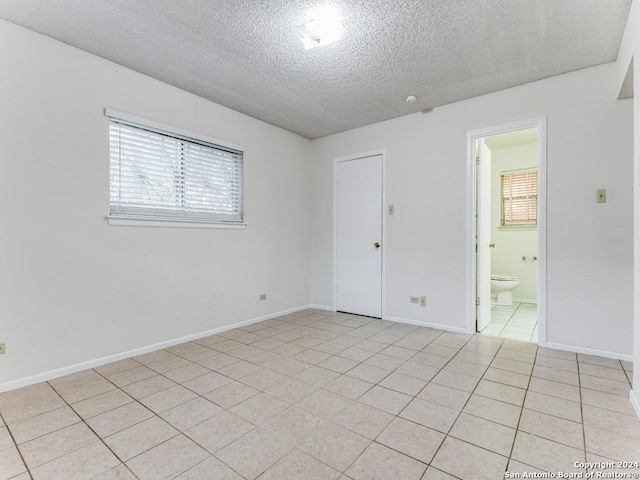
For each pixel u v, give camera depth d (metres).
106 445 1.56
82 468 1.41
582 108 2.67
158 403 1.95
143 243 2.79
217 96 3.19
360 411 1.85
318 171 4.50
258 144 3.81
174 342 2.99
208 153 3.30
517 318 3.95
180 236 3.05
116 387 2.16
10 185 2.12
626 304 2.53
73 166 2.39
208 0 1.91
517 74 2.76
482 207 3.42
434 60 2.54
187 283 3.10
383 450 1.52
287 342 3.06
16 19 2.09
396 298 3.77
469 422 1.73
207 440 1.60
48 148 2.27
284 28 2.17
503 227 4.96
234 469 1.40
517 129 2.98
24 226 2.18
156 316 2.87
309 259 4.57
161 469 1.40
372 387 2.14
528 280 4.80
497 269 5.02
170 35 2.25
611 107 2.57
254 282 3.76
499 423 1.72
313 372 2.38
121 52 2.45
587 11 1.99
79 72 2.41
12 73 2.13
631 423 1.70
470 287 3.26
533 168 4.75
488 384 2.17
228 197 3.50
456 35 2.23
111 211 2.61
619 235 2.55
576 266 2.70
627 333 2.53
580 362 2.51
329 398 2.00
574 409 1.84
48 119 2.27
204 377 2.31
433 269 3.48
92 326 2.49
